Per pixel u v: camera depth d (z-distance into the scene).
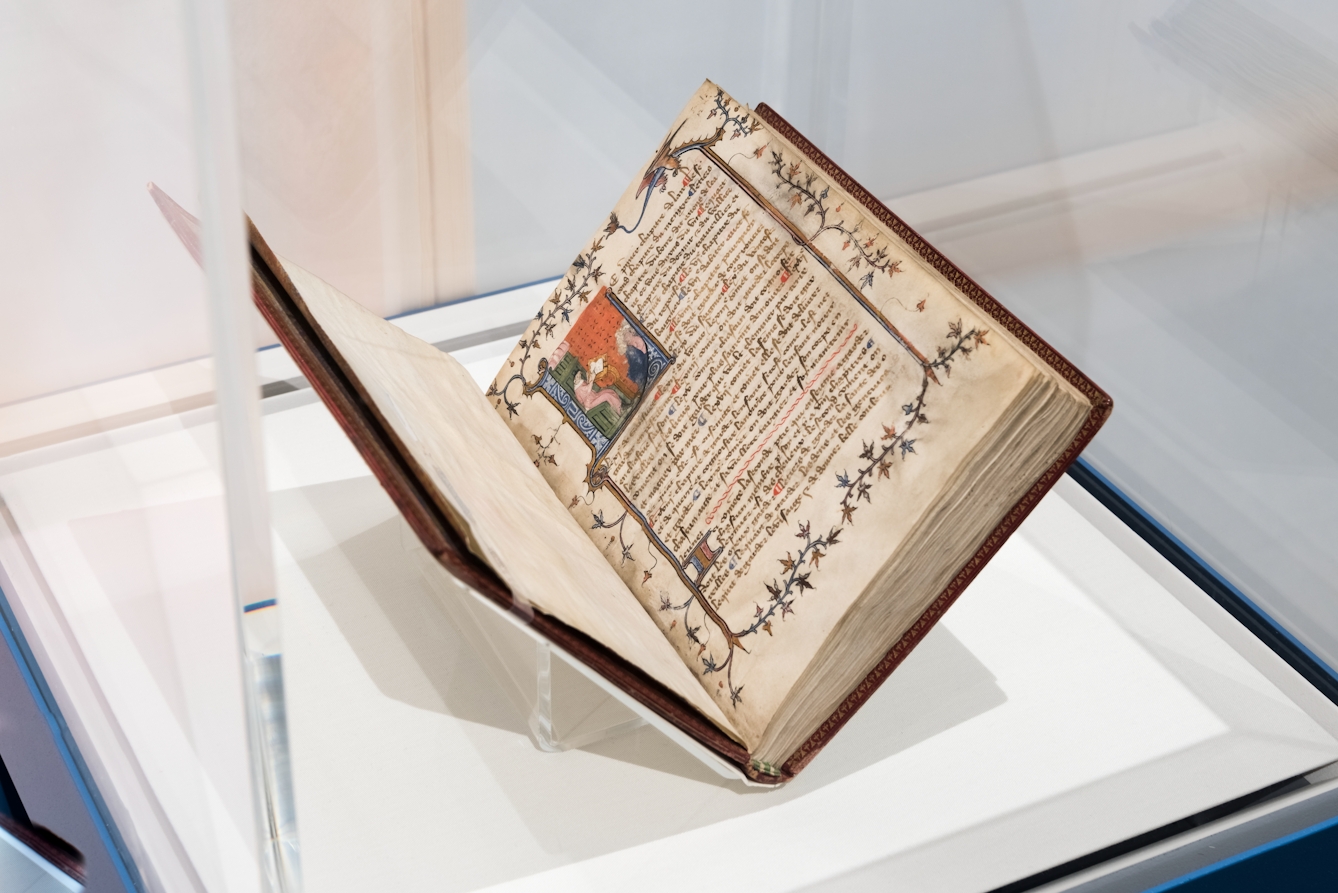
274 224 0.93
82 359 0.41
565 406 0.66
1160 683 0.65
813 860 0.53
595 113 0.99
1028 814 0.56
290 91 0.88
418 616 0.65
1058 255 0.84
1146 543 0.75
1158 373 0.77
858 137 1.02
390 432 0.44
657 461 0.61
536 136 0.97
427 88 0.91
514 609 0.41
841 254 0.56
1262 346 0.69
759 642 0.54
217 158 0.25
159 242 0.32
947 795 0.57
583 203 1.02
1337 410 0.65
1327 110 0.61
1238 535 0.74
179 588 0.36
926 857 0.54
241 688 0.31
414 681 0.61
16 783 0.65
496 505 0.52
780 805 0.56
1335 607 0.68
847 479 0.53
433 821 0.54
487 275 1.01
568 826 0.54
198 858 0.41
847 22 0.97
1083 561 0.73
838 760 0.59
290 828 0.34
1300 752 0.61
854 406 0.53
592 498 0.63
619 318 0.64
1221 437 0.73
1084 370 0.84
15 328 0.48
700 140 0.64
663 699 0.48
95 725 0.53
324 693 0.60
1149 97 0.72
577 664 0.45
